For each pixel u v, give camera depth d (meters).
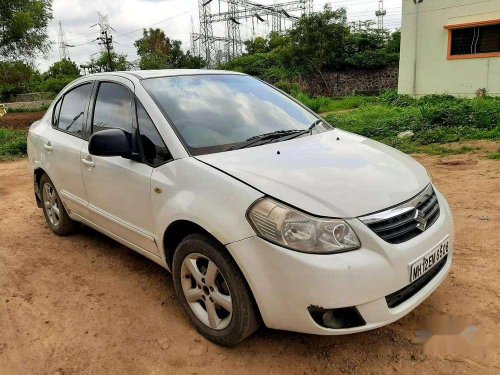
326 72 34.88
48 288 3.62
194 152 2.91
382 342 2.74
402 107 16.14
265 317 2.44
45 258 4.20
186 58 42.81
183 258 2.84
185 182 2.76
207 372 2.56
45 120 4.73
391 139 9.52
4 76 31.92
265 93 3.92
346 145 3.22
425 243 2.53
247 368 2.58
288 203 2.37
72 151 3.90
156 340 2.87
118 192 3.34
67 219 4.54
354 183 2.55
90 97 3.93
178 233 2.97
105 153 2.99
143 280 3.68
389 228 2.41
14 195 6.68
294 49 34.28
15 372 2.64
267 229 2.35
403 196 2.57
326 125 3.81
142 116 3.22
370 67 32.94
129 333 2.96
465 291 3.23
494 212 4.71
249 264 2.38
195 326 2.97
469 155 7.59
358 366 2.55
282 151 2.97
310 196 2.41
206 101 3.44
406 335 2.79
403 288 2.44
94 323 3.10
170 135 2.99
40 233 4.88
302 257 2.27
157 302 3.33
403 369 2.50
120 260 4.08
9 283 3.73
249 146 3.06
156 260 3.20
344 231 2.31
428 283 2.65
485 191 5.46
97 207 3.71
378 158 2.98
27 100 41.50
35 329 3.06
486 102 12.66
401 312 2.43
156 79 3.50
